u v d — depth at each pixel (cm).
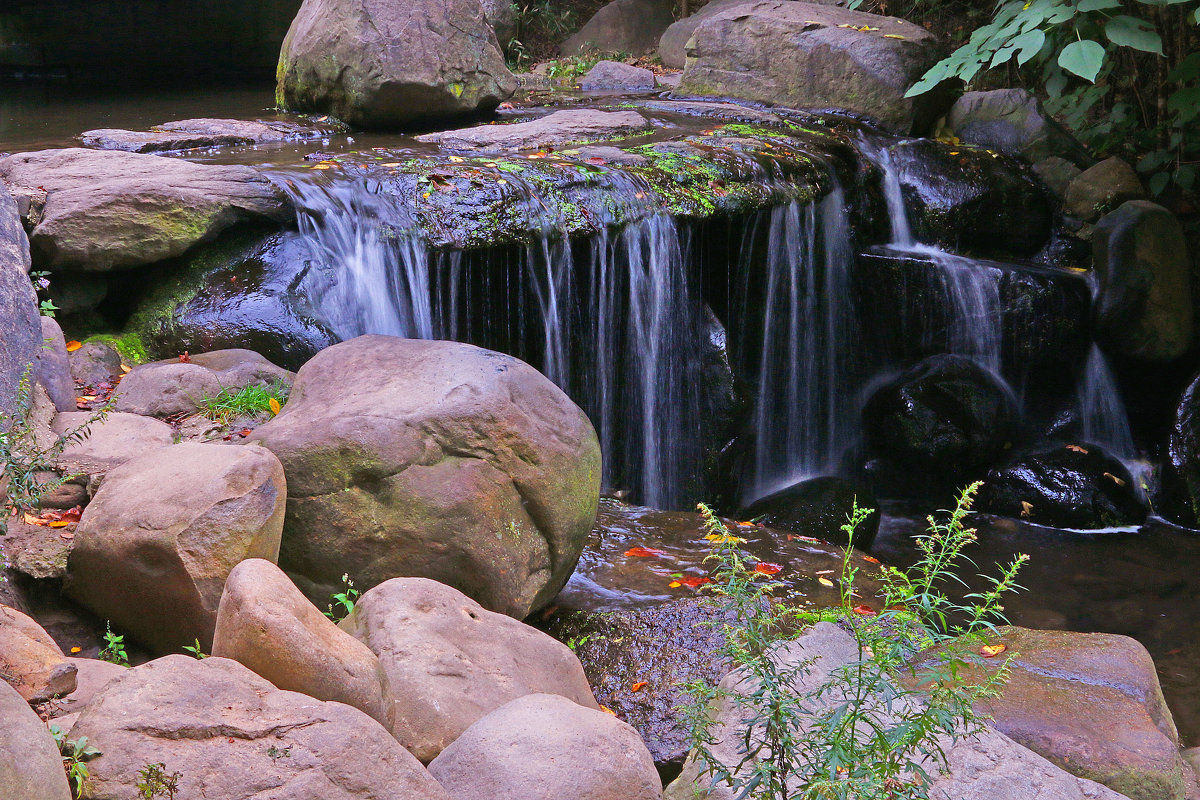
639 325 704
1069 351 809
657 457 734
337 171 654
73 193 583
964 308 813
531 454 410
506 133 830
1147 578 668
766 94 1019
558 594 456
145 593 347
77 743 221
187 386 511
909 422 791
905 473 809
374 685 283
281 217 627
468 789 255
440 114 903
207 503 347
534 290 655
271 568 291
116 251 582
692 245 730
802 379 825
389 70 869
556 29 1498
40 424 438
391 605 333
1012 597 644
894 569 270
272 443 396
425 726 300
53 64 1530
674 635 420
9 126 897
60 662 277
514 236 634
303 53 923
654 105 1005
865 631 256
